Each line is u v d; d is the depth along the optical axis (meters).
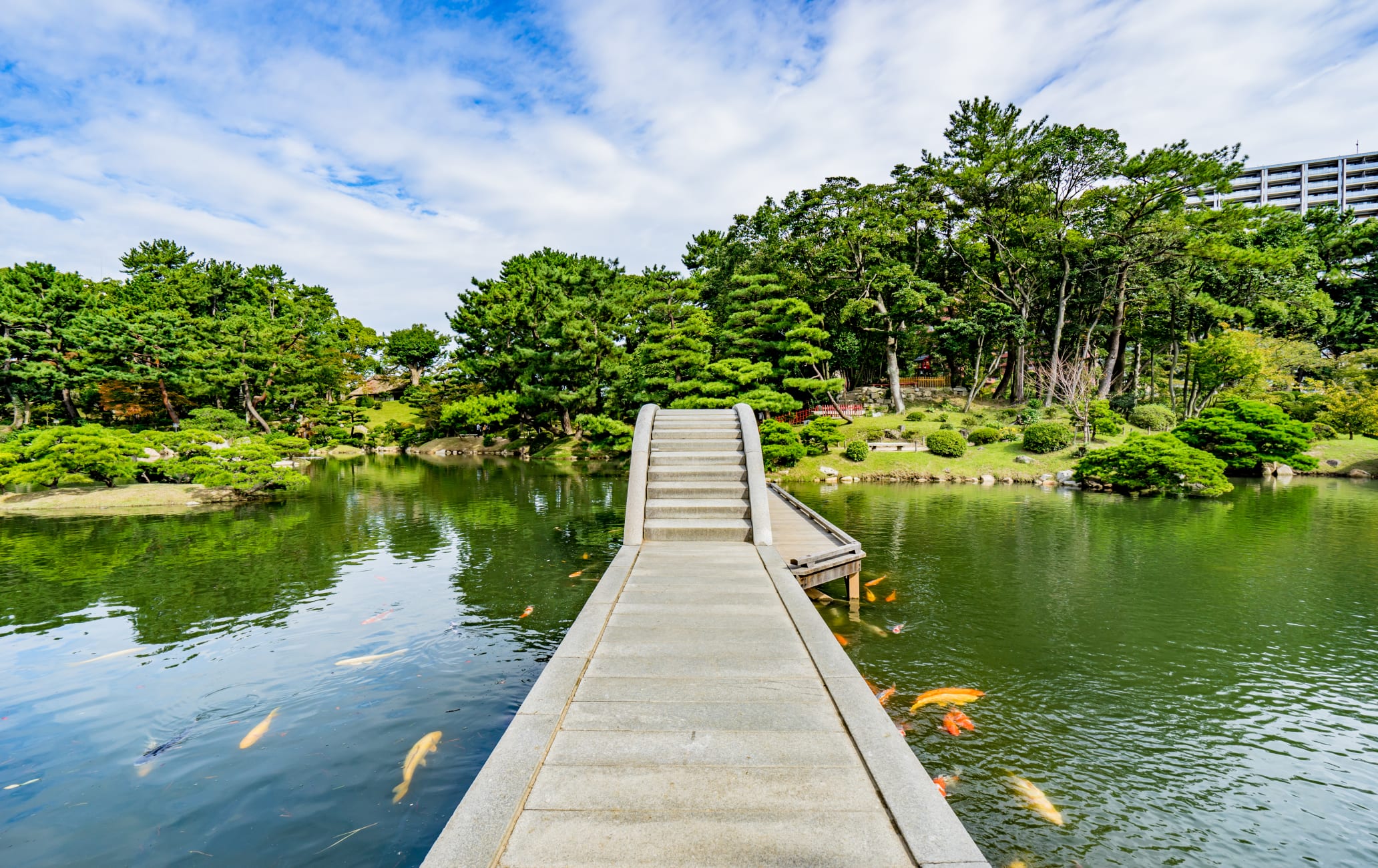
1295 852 4.67
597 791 2.94
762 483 9.67
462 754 5.73
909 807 2.79
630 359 39.59
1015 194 35.62
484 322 46.03
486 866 2.43
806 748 3.35
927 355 52.03
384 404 61.94
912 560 13.03
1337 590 10.91
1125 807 5.18
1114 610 9.86
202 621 9.48
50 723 6.37
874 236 35.34
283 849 4.50
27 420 32.31
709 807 2.84
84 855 4.45
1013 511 19.14
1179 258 32.66
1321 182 81.25
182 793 5.18
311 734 6.12
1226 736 6.29
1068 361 39.50
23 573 12.34
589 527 16.95
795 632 5.16
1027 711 6.74
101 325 32.16
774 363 35.84
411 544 14.87
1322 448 29.22
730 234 43.09
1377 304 38.25
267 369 40.72
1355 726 6.48
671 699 3.93
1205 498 21.34
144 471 22.59
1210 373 31.69
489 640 8.67
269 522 17.78
